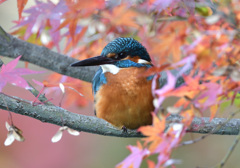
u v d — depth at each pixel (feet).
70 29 23.32
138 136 24.85
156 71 17.35
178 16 24.29
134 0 22.94
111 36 28.40
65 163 39.14
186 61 16.21
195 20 21.03
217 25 18.76
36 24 23.58
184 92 16.35
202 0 21.75
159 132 17.31
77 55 29.35
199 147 37.93
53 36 25.79
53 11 22.53
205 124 23.06
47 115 22.74
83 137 39.78
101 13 23.73
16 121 38.47
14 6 45.50
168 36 24.49
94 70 30.83
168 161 16.14
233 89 16.35
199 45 16.26
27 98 39.01
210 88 16.22
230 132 23.18
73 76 30.86
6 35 29.55
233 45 17.08
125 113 24.00
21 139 20.76
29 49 29.96
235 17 18.24
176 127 17.19
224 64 16.85
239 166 36.83
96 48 28.99
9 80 19.19
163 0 20.84
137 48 26.03
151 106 24.02
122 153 39.27
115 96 23.93
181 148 37.93
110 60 25.75
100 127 23.72
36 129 38.73
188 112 17.10
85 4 21.62
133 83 23.86
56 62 30.17
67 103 29.78
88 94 25.73
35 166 38.37
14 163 38.09
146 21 23.94
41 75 40.63
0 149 38.06
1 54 29.89
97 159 39.52
